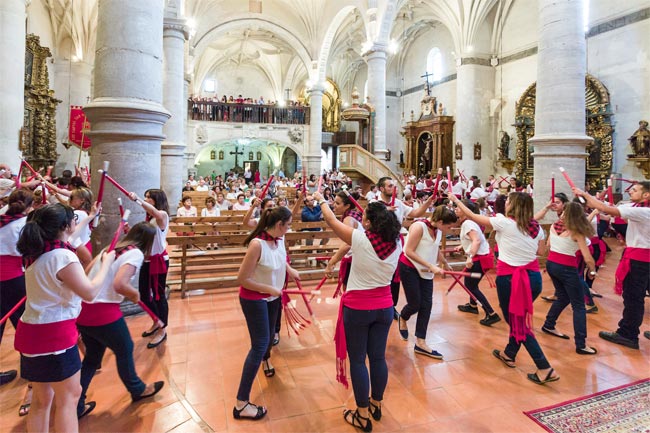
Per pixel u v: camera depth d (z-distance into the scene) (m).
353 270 2.79
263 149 34.31
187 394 3.18
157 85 5.01
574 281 4.11
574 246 4.12
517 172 17.84
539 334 4.57
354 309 2.71
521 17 18.50
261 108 25.39
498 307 5.46
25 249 2.10
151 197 4.03
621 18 13.91
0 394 3.16
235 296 5.78
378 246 2.68
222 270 6.89
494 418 2.94
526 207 3.55
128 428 2.74
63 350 2.17
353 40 27.39
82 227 2.89
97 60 4.77
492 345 4.25
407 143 24.95
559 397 3.22
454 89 22.67
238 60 31.88
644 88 13.25
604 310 5.37
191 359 3.79
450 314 5.21
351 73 32.28
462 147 19.77
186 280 6.11
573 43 7.27
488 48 19.86
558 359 3.92
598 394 3.25
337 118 32.16
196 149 24.12
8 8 7.69
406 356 3.96
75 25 16.50
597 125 14.38
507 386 3.39
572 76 7.28
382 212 2.70
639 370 3.69
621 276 4.24
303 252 7.64
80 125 11.77
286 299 3.26
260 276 2.93
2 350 3.91
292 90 32.84
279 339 4.34
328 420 2.89
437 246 3.97
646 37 13.20
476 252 4.49
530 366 3.77
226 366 3.66
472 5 18.91
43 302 2.14
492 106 19.73
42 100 14.60
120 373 2.90
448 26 20.62
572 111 7.31
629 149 13.64
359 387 2.72
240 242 5.83
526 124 17.23
